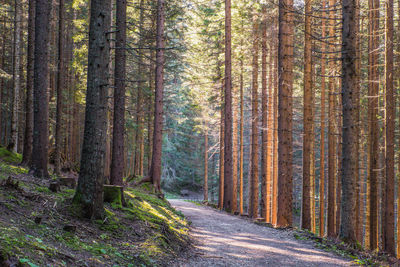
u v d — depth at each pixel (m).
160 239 7.80
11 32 26.14
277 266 7.41
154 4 21.97
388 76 13.95
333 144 17.16
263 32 20.14
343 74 10.60
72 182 10.10
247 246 9.52
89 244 5.83
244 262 7.59
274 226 14.53
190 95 29.77
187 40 25.55
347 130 10.47
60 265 4.34
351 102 10.45
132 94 24.66
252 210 20.77
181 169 54.12
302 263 7.81
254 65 21.30
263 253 8.66
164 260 6.61
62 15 14.41
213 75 26.02
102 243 6.21
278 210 14.27
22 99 25.66
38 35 11.38
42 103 11.34
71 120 23.84
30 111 14.12
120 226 7.54
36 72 11.35
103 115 7.33
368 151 16.80
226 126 20.92
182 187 53.91
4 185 6.94
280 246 9.77
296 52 18.97
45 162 11.30
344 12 10.59
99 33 7.16
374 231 15.26
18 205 6.21
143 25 22.19
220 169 27.53
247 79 24.70
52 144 21.41
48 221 6.03
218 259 7.68
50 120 20.56
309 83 15.44
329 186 17.12
